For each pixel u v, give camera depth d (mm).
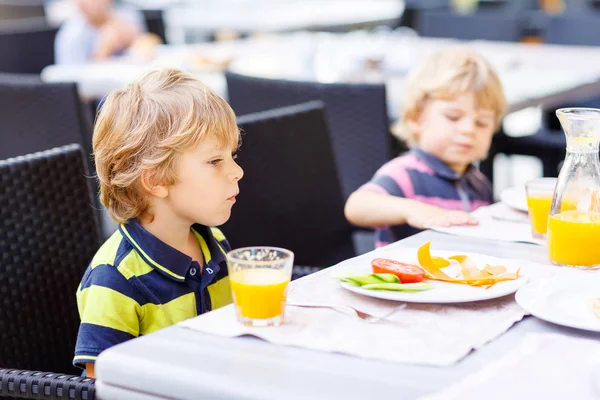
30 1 7164
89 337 1457
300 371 1059
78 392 1363
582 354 1113
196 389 1042
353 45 4477
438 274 1396
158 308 1514
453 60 2301
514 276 1404
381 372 1060
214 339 1162
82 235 1789
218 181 1495
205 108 1473
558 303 1297
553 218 1525
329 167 2318
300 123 2258
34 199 1717
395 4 7465
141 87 1502
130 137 1472
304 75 3777
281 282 1197
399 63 3973
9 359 1655
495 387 1013
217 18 6688
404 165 2307
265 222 2135
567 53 4359
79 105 3020
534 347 1133
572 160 1536
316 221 2271
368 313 1260
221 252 1644
